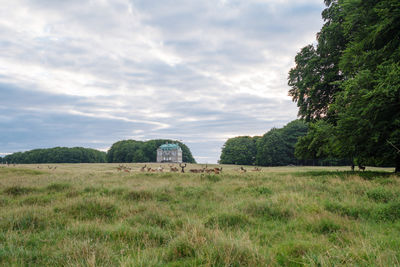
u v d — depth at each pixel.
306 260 3.64
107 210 7.76
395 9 12.84
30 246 4.70
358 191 10.00
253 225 6.13
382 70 13.38
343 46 22.14
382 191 8.73
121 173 25.86
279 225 6.11
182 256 4.07
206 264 3.40
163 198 10.35
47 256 4.11
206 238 4.48
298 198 8.44
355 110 14.58
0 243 4.72
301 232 5.32
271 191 10.93
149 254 4.04
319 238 4.87
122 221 6.37
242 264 3.53
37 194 10.87
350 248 3.97
